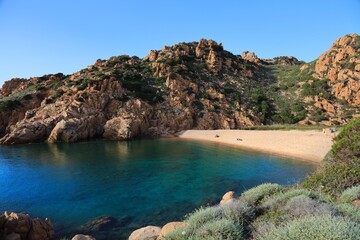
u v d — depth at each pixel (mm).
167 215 17609
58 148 46688
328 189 11383
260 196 12375
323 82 78688
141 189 23422
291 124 68000
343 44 87750
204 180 26359
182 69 84438
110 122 59062
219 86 84875
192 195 21734
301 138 46625
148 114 66938
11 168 31688
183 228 8641
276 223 7445
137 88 72625
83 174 28766
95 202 20172
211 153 42125
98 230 15453
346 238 5129
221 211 9508
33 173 29219
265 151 43625
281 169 30844
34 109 61875
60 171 30172
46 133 55031
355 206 8078
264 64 126438
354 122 19219
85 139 56500
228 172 29672
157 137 62469
